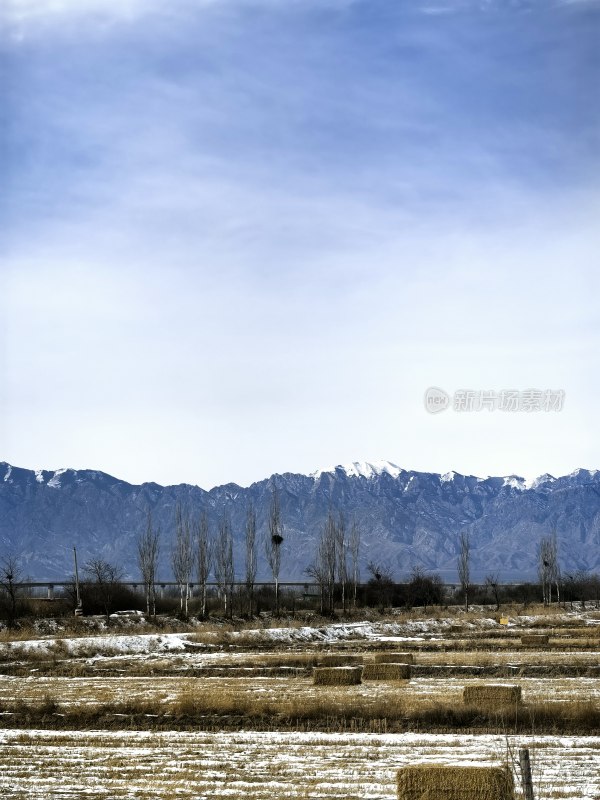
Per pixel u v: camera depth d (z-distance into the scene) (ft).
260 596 351.67
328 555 344.28
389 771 93.35
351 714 122.21
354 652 216.13
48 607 278.26
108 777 92.58
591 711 117.60
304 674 170.40
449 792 74.38
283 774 92.89
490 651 214.48
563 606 388.98
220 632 247.70
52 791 87.30
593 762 96.17
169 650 217.97
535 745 104.68
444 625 296.71
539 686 152.25
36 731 117.50
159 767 96.53
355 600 358.02
